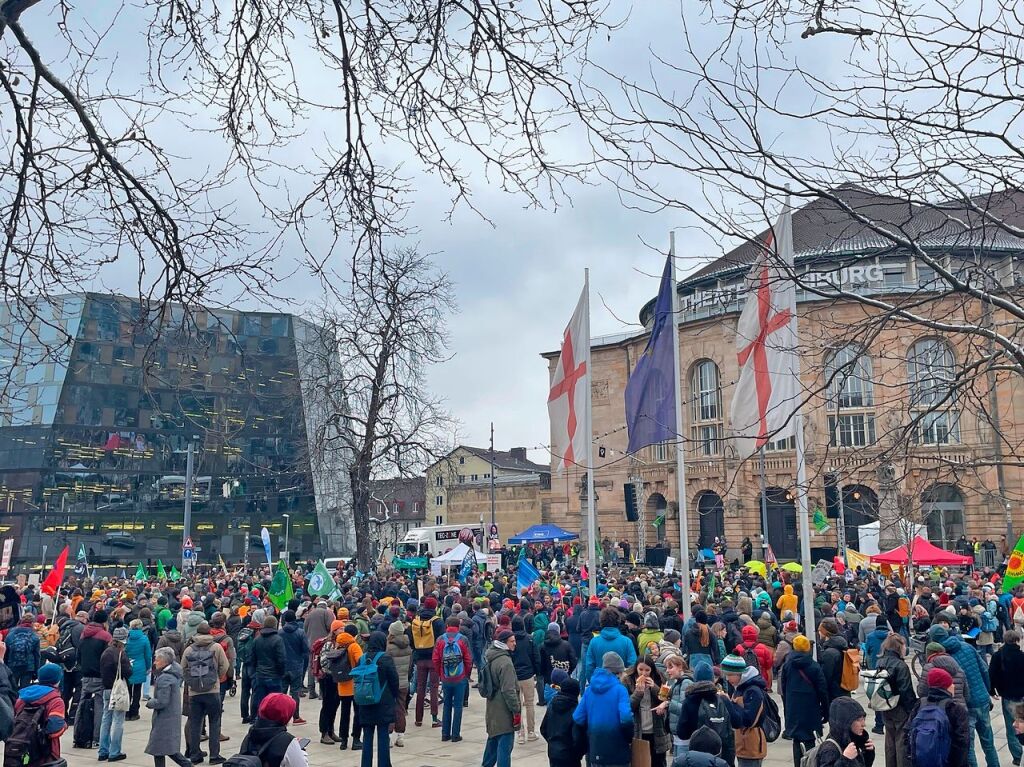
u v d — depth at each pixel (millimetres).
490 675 11938
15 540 73000
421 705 16469
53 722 8352
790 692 11031
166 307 7473
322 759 13641
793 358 15281
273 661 14461
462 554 39656
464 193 7008
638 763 9078
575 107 6055
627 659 12172
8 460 74000
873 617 17719
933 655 10539
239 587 28500
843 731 7684
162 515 76875
